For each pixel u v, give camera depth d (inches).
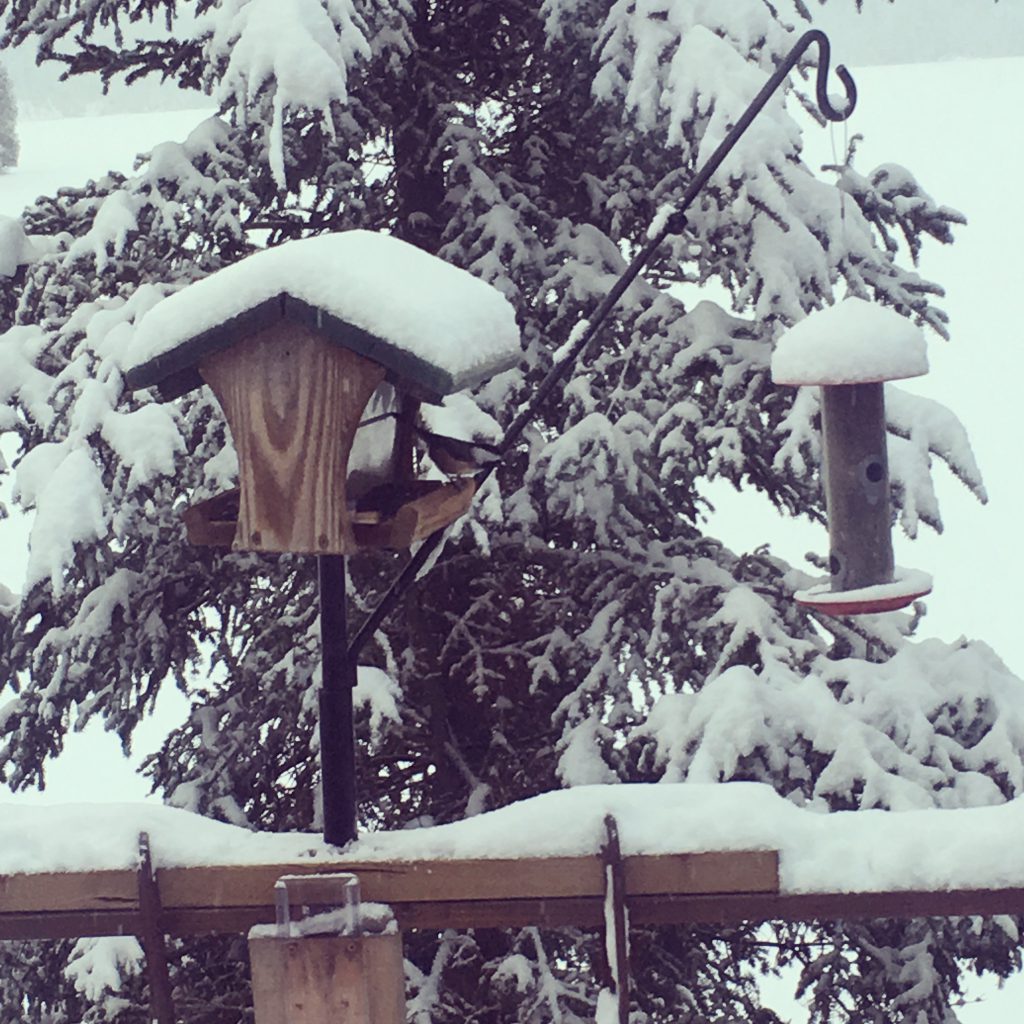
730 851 230.2
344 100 381.4
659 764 382.3
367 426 266.4
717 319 435.8
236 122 394.9
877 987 434.6
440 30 490.6
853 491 318.7
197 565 457.7
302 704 425.7
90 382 397.7
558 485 440.8
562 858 231.1
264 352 228.5
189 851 235.8
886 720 388.8
